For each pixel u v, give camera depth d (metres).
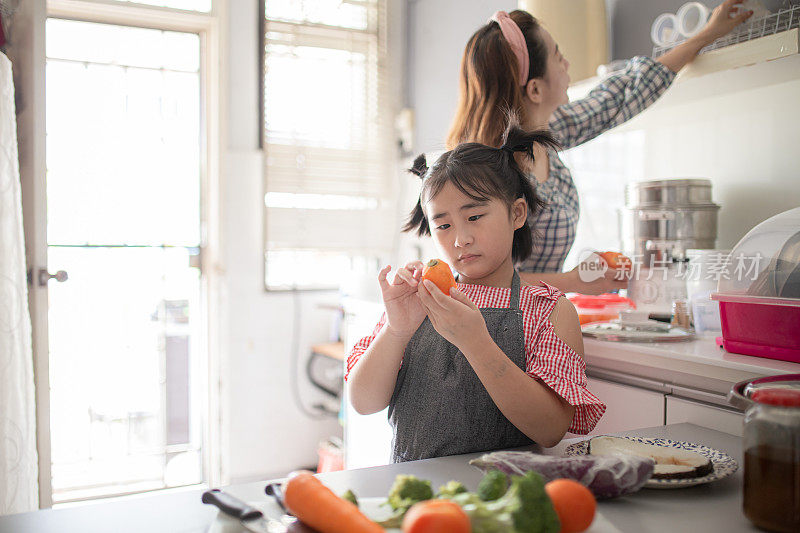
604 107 1.64
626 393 1.30
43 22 1.79
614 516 0.63
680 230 1.54
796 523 0.57
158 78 2.92
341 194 3.21
